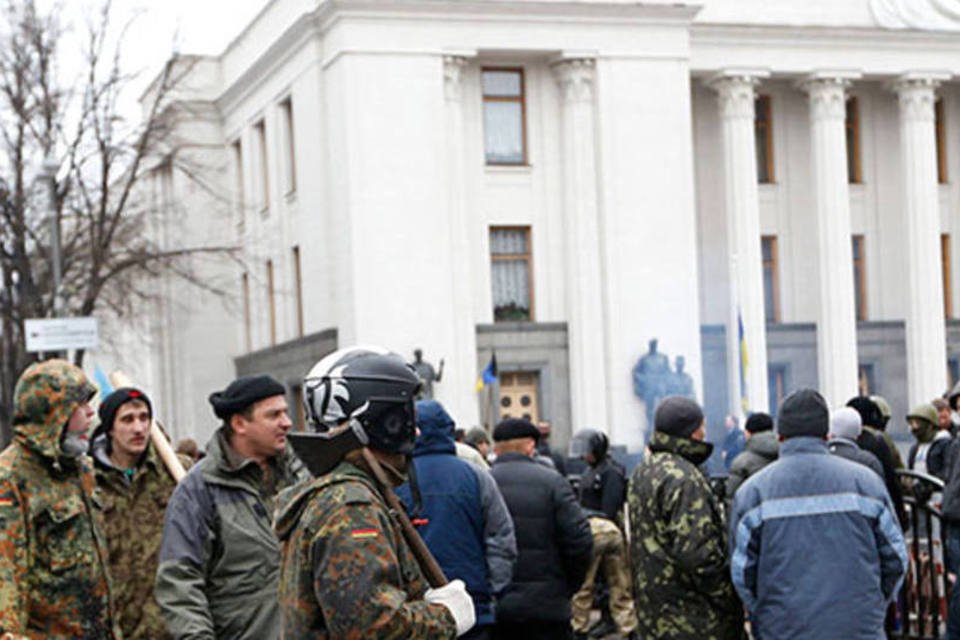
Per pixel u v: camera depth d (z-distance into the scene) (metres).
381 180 40.53
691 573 8.59
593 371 41.94
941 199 47.69
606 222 42.22
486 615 8.66
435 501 8.54
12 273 36.53
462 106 42.06
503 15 41.44
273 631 7.00
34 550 6.54
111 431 7.80
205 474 7.04
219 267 50.19
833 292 44.94
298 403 44.38
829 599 7.94
